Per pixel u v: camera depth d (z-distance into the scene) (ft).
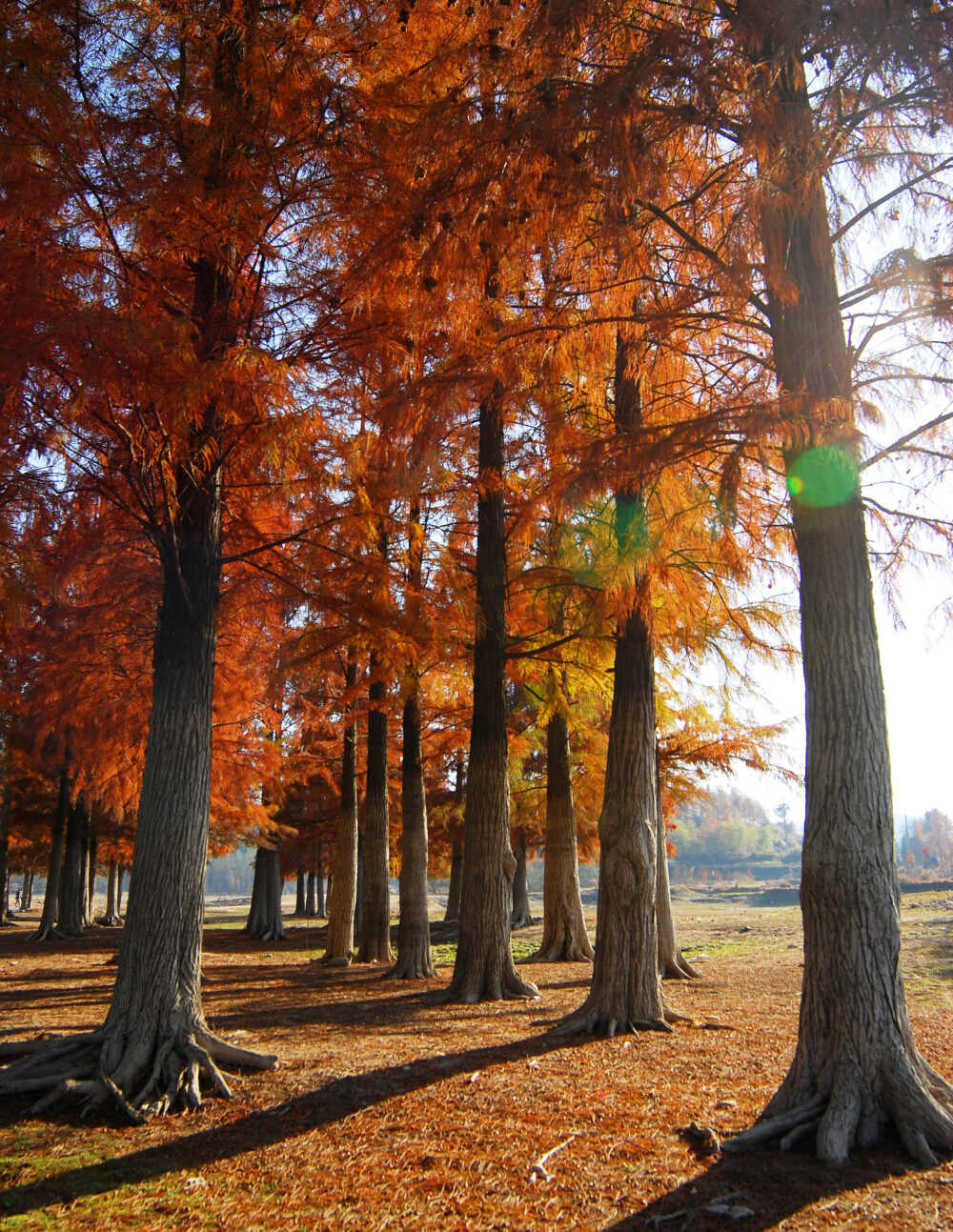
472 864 34.40
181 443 18.01
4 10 16.28
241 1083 18.80
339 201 18.44
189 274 20.24
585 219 16.30
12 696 31.09
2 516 17.67
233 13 17.98
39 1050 18.85
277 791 41.63
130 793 39.19
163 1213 12.31
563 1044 23.77
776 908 126.62
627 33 15.60
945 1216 11.45
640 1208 12.14
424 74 17.80
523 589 31.81
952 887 123.24
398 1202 12.59
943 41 13.67
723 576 24.13
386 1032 26.20
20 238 15.74
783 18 13.74
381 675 28.55
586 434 21.57
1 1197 12.92
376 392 21.20
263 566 23.71
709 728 39.73
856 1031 14.58
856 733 15.28
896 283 15.10
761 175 14.53
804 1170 13.20
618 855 27.40
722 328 18.70
